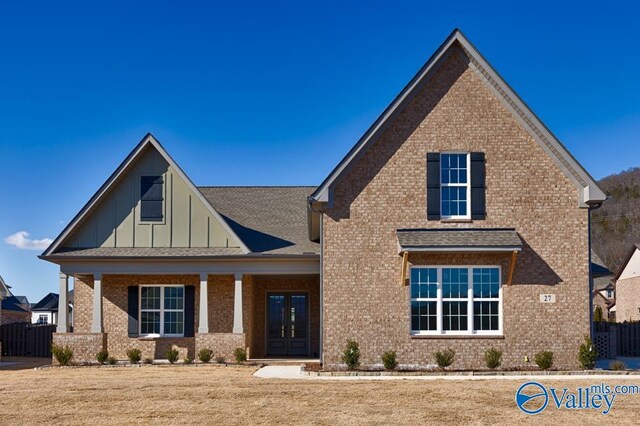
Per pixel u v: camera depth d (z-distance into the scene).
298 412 14.77
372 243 21.36
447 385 17.98
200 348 23.86
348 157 21.42
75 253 24.50
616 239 98.06
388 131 21.67
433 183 21.42
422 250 20.45
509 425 13.62
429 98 21.72
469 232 21.12
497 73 21.39
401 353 21.03
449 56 21.83
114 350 25.53
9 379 20.42
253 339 26.62
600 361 24.58
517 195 21.36
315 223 23.55
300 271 24.14
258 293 27.39
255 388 17.70
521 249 21.00
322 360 21.16
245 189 30.84
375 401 15.85
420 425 13.61
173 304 25.89
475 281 21.27
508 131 21.55
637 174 105.50
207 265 24.28
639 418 14.23
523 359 20.88
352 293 21.25
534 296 21.03
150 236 24.97
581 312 20.97
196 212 24.98
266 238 25.64
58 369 22.86
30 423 14.07
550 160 21.42
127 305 25.78
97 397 16.72
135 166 25.30
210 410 15.06
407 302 21.14
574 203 21.30
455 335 20.98
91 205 24.84
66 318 24.88
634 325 30.53
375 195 21.47
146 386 18.27
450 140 21.56
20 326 31.61
